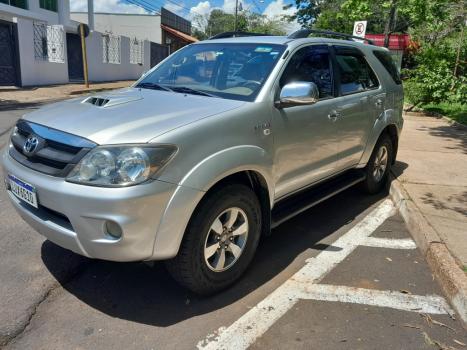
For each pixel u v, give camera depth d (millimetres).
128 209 2633
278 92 3652
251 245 3455
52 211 3027
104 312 3076
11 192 3402
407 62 17531
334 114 4324
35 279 3439
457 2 10422
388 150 5801
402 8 11406
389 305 3268
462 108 13227
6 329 2850
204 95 3713
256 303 3240
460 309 3152
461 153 7680
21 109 12109
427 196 5242
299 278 3611
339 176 5082
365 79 5184
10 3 21297
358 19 12625
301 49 4086
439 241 3980
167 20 41594
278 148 3600
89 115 3109
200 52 4367
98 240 2723
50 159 2883
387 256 4051
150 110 3174
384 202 5547
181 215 2801
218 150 3018
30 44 17312
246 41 4250
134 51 27109
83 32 18125
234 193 3152
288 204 4059
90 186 2672
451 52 13227
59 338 2793
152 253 2779
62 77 19703
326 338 2879
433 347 2832
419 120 11898
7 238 4094
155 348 2732
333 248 4188
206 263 3111
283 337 2873
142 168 2664
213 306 3184
